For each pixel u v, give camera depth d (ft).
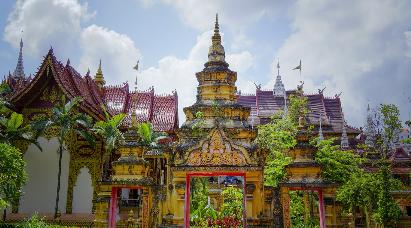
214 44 95.40
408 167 163.12
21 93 137.28
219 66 92.73
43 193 138.82
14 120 118.32
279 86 242.17
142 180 63.72
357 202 117.39
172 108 169.17
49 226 100.89
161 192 73.51
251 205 73.15
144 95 173.17
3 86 133.39
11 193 89.76
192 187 92.94
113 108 161.58
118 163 64.80
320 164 61.82
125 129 153.79
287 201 61.00
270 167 85.30
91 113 137.49
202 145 66.69
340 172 108.06
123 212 126.93
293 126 100.73
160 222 71.97
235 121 83.76
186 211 65.16
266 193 73.41
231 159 65.98
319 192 62.34
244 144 72.33
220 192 97.25
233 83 93.50
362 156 158.92
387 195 116.06
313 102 237.45
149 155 123.44
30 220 101.91
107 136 116.67
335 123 228.84
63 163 140.36
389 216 115.44
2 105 125.90
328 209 80.69
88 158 139.95
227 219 74.02
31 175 140.05
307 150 63.57
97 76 171.63
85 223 117.19
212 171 65.21
